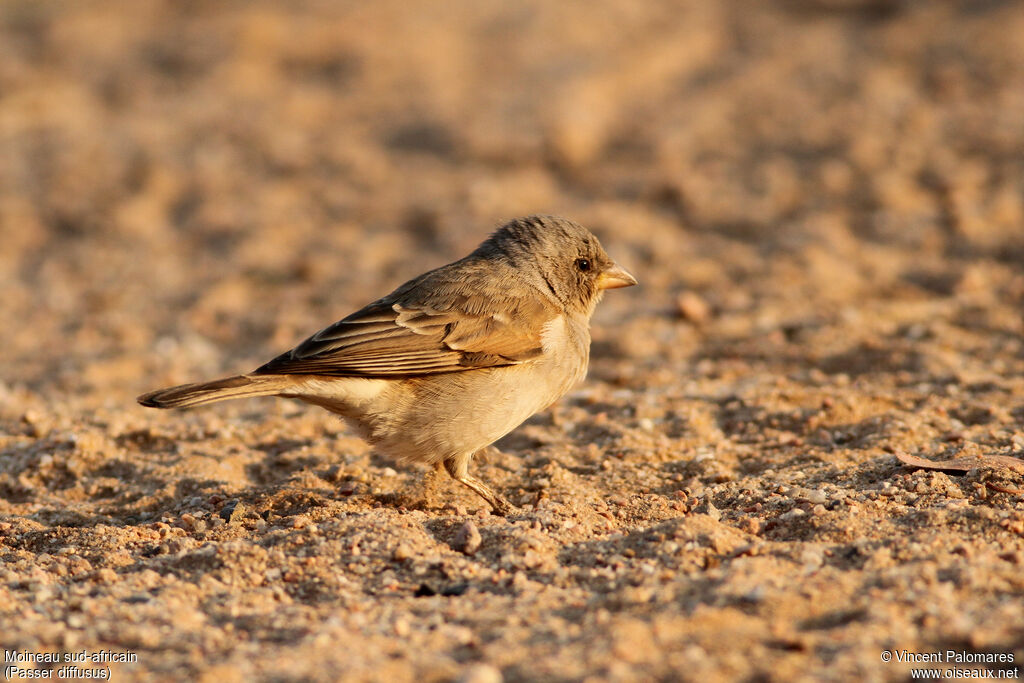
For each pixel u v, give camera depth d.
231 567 11.64
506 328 14.28
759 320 22.80
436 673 8.88
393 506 14.37
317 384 13.52
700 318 23.20
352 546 12.01
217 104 40.78
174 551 12.59
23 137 38.56
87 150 37.22
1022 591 10.03
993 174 29.77
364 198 33.16
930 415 16.47
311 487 14.88
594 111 37.66
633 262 27.17
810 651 8.91
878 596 9.88
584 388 19.48
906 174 30.44
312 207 32.91
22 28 49.03
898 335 21.14
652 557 11.51
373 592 11.10
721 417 17.48
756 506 13.28
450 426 13.95
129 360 22.81
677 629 9.35
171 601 10.74
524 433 17.23
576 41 44.66
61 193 34.38
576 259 15.82
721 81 40.00
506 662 9.04
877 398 17.34
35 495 15.21
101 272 29.31
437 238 29.92
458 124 37.41
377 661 9.12
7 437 17.06
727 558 11.34
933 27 42.28
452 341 13.99
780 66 40.59
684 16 47.53
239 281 28.12
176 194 34.28
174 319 26.06
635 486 14.81
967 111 34.19
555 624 9.81
